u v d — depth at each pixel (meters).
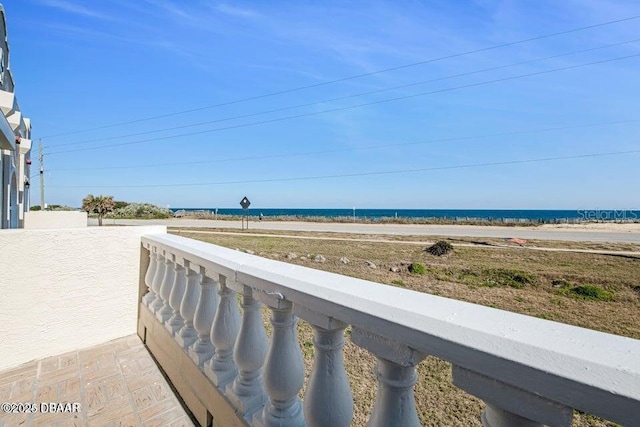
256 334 1.49
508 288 7.05
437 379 2.47
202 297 1.92
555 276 7.86
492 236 19.64
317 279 1.19
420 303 0.87
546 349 0.58
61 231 2.86
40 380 2.34
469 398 2.20
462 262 10.21
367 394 2.20
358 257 11.15
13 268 2.63
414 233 21.73
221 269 1.61
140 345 2.95
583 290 6.56
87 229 2.98
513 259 10.89
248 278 1.41
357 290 1.01
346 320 0.95
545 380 0.57
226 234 19.70
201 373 1.82
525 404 0.61
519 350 0.61
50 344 2.76
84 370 2.48
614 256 11.48
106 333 3.05
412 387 0.87
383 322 0.84
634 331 4.43
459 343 0.68
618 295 6.38
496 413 0.69
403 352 0.81
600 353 0.56
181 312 2.11
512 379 0.61
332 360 1.09
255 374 1.51
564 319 4.94
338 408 1.08
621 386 0.50
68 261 2.88
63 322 2.84
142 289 3.27
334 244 14.88
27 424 1.86
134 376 2.39
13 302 2.62
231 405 1.51
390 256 11.44
